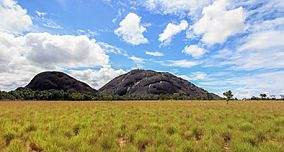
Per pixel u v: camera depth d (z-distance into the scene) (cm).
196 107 3250
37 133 929
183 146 752
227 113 2080
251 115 1869
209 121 1430
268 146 763
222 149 755
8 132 926
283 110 2564
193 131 1069
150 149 720
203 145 779
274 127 1186
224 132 1019
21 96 11100
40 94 11562
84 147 704
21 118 1523
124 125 1237
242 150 727
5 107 3069
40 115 1755
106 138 830
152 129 1102
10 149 680
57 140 806
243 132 1035
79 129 1088
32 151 716
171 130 1097
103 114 1908
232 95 5659
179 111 2348
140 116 1795
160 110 2486
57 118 1512
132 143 834
